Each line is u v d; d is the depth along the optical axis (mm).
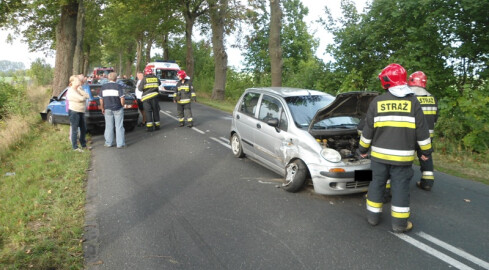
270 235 4266
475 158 7762
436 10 9570
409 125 3926
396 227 4168
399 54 10641
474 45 9375
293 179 5488
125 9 27516
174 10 26094
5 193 5812
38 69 41094
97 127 11234
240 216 4805
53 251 3941
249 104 7312
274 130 6113
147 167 7242
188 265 3656
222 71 22531
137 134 10867
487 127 7984
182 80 11695
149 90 10984
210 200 5391
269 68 24656
